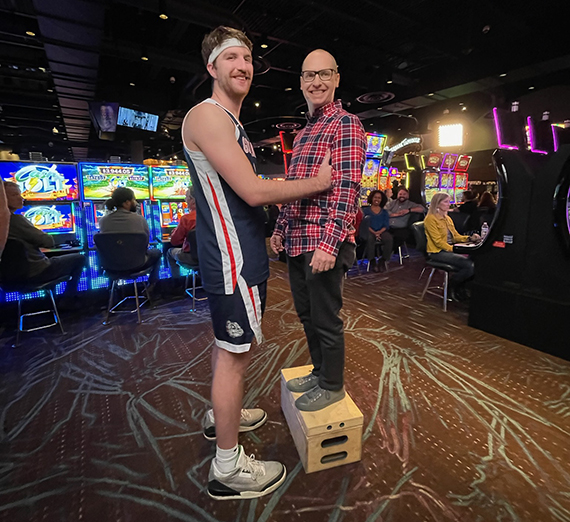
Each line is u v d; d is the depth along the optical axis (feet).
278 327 9.71
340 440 5.17
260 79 26.55
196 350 8.35
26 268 8.52
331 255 3.80
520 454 4.92
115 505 4.13
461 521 3.90
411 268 17.60
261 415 5.55
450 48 20.42
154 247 13.76
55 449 5.06
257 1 16.16
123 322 10.25
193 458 4.89
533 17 17.48
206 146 3.33
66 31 15.70
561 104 23.99
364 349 8.31
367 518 3.95
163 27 19.07
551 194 7.72
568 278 7.67
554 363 7.62
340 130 4.00
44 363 7.73
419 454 4.92
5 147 47.09
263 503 4.15
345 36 19.86
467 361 7.71
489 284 9.20
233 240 3.62
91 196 12.29
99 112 25.71
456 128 27.61
